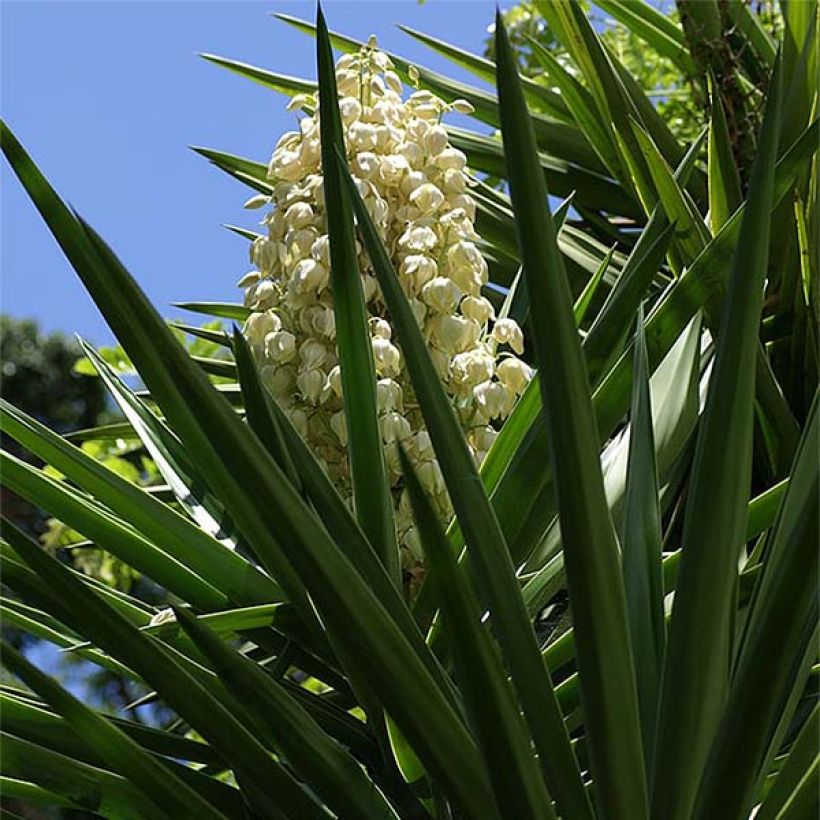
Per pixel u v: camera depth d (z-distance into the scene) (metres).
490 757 2.39
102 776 2.62
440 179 2.92
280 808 2.56
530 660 2.39
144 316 2.45
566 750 2.40
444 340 2.82
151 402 3.65
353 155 2.89
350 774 2.55
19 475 2.74
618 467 2.89
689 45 3.83
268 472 2.43
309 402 2.84
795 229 3.45
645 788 2.37
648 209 3.32
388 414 2.78
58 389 13.09
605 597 2.34
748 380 2.39
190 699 2.52
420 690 2.43
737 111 3.73
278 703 2.54
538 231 2.33
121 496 2.76
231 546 2.91
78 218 2.46
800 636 2.34
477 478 2.39
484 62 3.95
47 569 2.48
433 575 2.39
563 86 3.63
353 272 2.70
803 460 2.41
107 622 2.49
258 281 2.92
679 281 2.84
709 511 2.39
